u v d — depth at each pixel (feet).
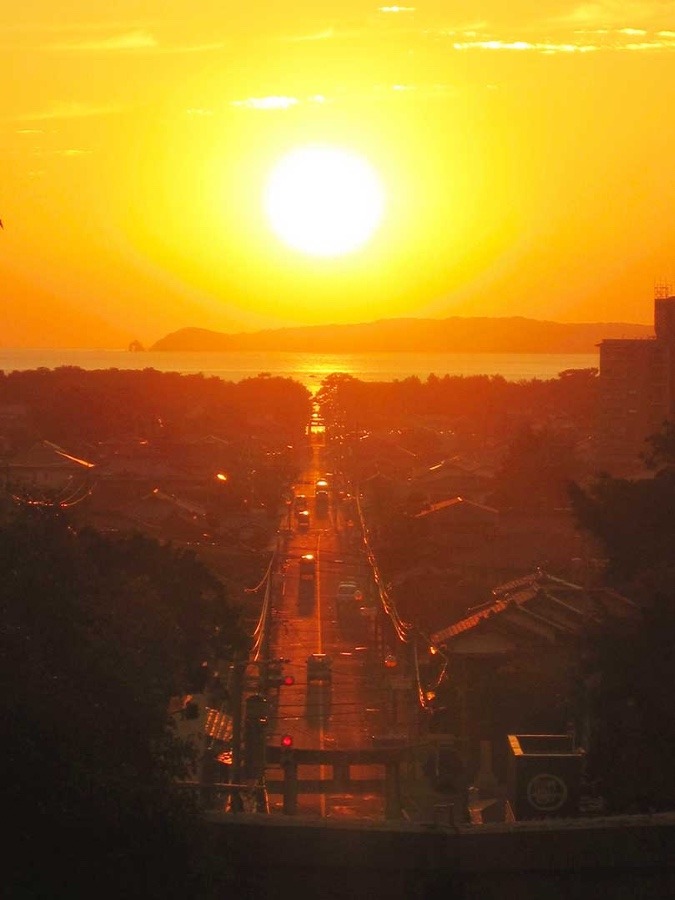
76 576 119.03
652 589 194.08
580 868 65.72
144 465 643.86
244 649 261.65
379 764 213.05
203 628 246.88
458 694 259.19
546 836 66.13
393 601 351.46
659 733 147.02
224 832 67.56
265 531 557.74
